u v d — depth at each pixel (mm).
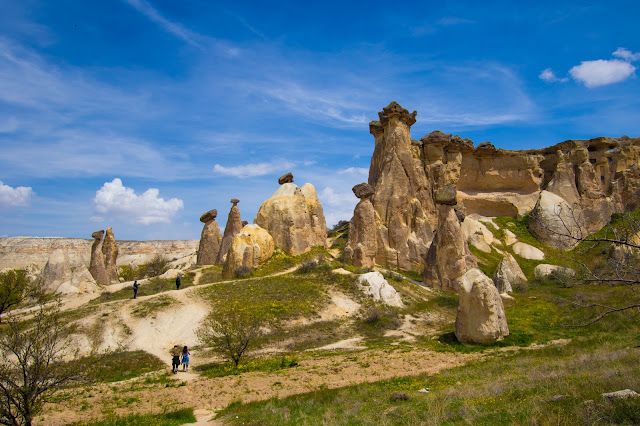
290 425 12664
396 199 51781
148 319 31656
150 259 102438
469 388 14719
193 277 46500
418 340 28531
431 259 45375
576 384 12344
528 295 41281
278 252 49281
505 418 10344
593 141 67938
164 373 23156
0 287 34250
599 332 25953
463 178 69188
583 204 63156
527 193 68375
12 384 12422
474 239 58094
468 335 26516
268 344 28141
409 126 57438
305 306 34719
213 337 26094
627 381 11820
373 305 36094
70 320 31156
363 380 18672
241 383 19641
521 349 23953
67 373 13633
